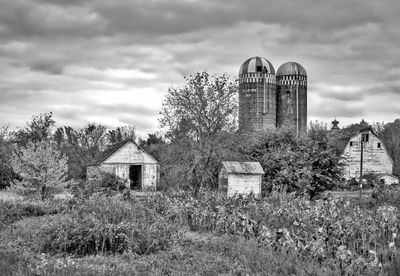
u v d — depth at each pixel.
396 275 12.00
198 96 41.03
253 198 24.36
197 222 20.52
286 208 20.53
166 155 41.03
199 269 12.83
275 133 43.28
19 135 56.09
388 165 70.81
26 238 16.98
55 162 31.53
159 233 16.91
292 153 39.94
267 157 40.44
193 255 14.85
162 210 23.64
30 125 56.00
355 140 69.88
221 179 40.00
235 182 38.91
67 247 15.17
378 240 17.16
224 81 41.72
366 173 69.56
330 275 12.22
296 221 18.17
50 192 31.64
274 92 83.00
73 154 61.00
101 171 44.09
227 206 21.72
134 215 20.97
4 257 13.12
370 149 70.31
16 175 45.91
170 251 15.33
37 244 15.59
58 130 71.44
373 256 13.27
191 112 41.00
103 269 12.43
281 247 14.62
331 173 39.94
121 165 53.81
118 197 26.84
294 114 84.81
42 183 31.03
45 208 25.33
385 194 34.03
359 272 12.20
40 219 21.91
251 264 13.33
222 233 19.12
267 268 12.87
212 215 20.19
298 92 85.25
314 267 12.83
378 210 21.69
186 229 19.94
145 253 15.35
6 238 17.25
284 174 38.88
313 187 38.69
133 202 26.30
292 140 42.16
